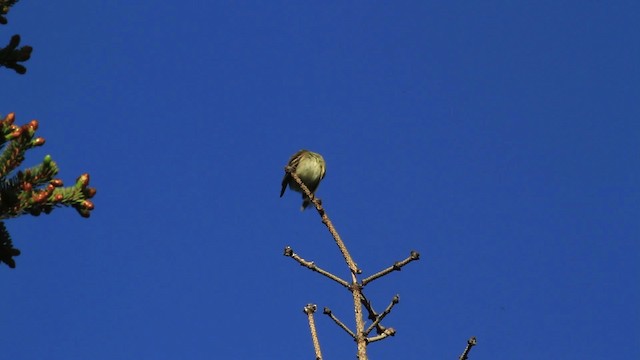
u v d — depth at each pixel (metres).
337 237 10.68
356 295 10.08
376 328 10.23
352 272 10.30
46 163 9.80
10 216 9.48
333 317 9.95
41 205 9.55
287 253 10.38
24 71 11.77
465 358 9.57
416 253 10.16
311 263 10.38
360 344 9.62
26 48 11.72
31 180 9.74
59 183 9.73
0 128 9.66
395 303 9.95
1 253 9.83
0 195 9.38
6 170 9.74
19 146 9.77
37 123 9.88
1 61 11.61
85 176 9.84
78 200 9.73
